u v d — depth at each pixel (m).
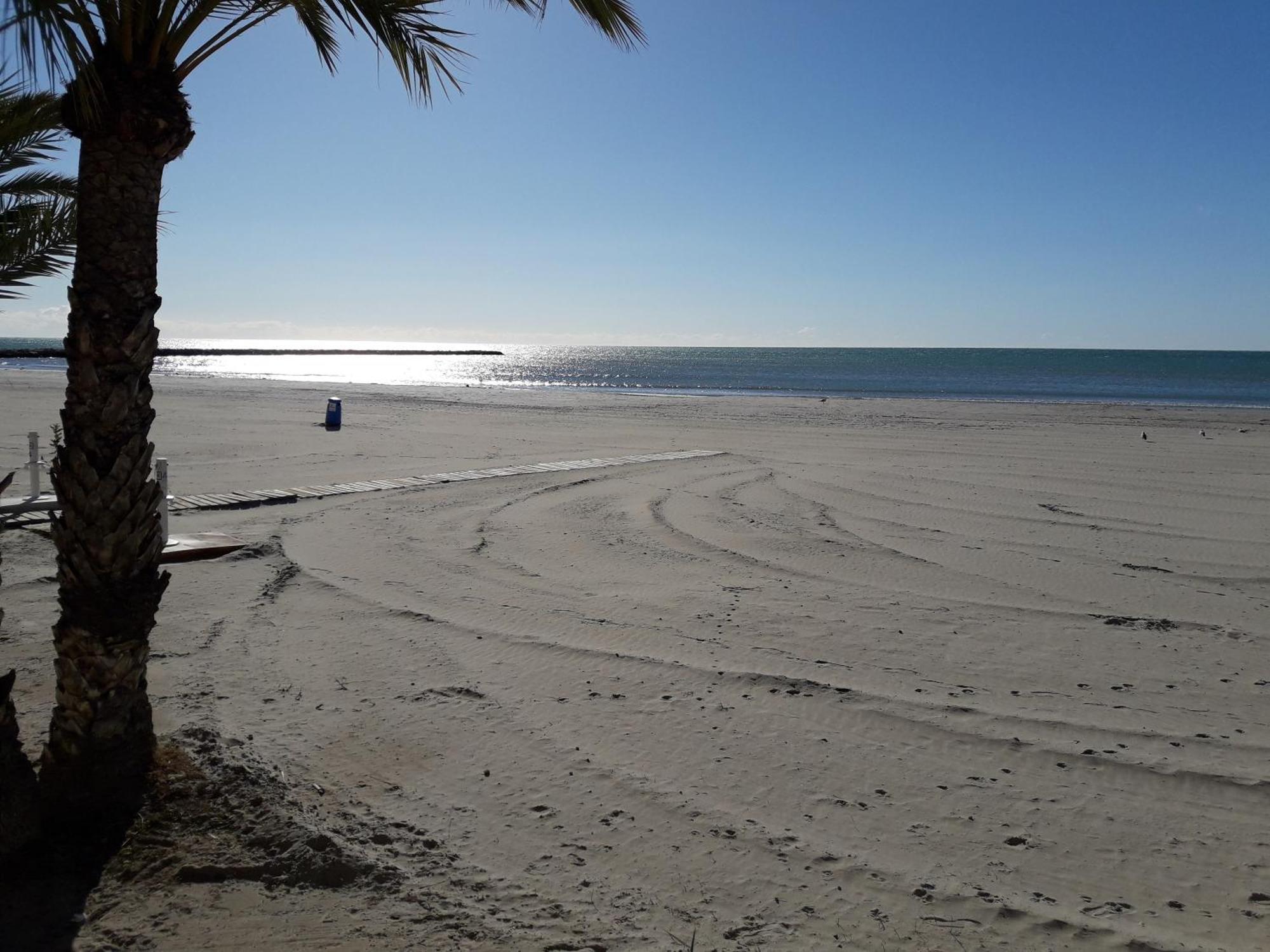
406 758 4.91
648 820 4.32
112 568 3.94
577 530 11.36
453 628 7.26
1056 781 4.80
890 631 7.39
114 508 3.87
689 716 5.59
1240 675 6.46
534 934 3.42
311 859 3.81
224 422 24.59
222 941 3.34
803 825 4.30
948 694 6.02
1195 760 5.06
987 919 3.57
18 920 3.40
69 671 4.01
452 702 5.72
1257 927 3.54
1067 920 3.57
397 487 14.21
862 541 10.95
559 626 7.34
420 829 4.17
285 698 5.69
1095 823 4.36
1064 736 5.37
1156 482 15.99
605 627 7.35
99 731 4.06
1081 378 67.25
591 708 5.69
